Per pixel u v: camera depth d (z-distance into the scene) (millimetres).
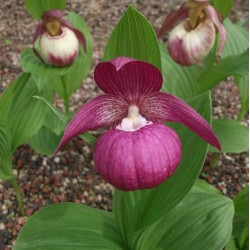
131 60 229
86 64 496
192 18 432
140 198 291
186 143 279
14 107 392
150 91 255
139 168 230
